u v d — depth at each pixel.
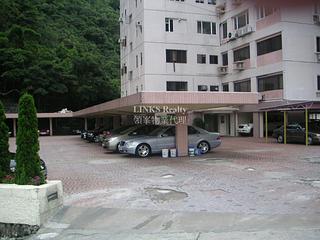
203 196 9.08
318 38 30.42
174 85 37.12
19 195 7.29
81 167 15.38
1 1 60.22
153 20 36.41
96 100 62.94
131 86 41.41
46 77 58.12
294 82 29.59
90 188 10.58
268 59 31.45
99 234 6.68
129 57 42.12
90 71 61.81
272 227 6.41
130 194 9.57
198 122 36.94
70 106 62.56
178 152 18.41
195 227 6.72
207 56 38.41
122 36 46.28
